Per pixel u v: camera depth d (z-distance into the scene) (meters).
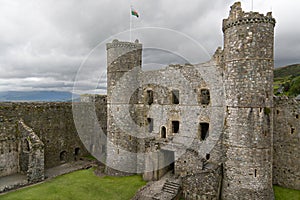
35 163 20.92
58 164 26.88
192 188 17.56
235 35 15.91
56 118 26.92
